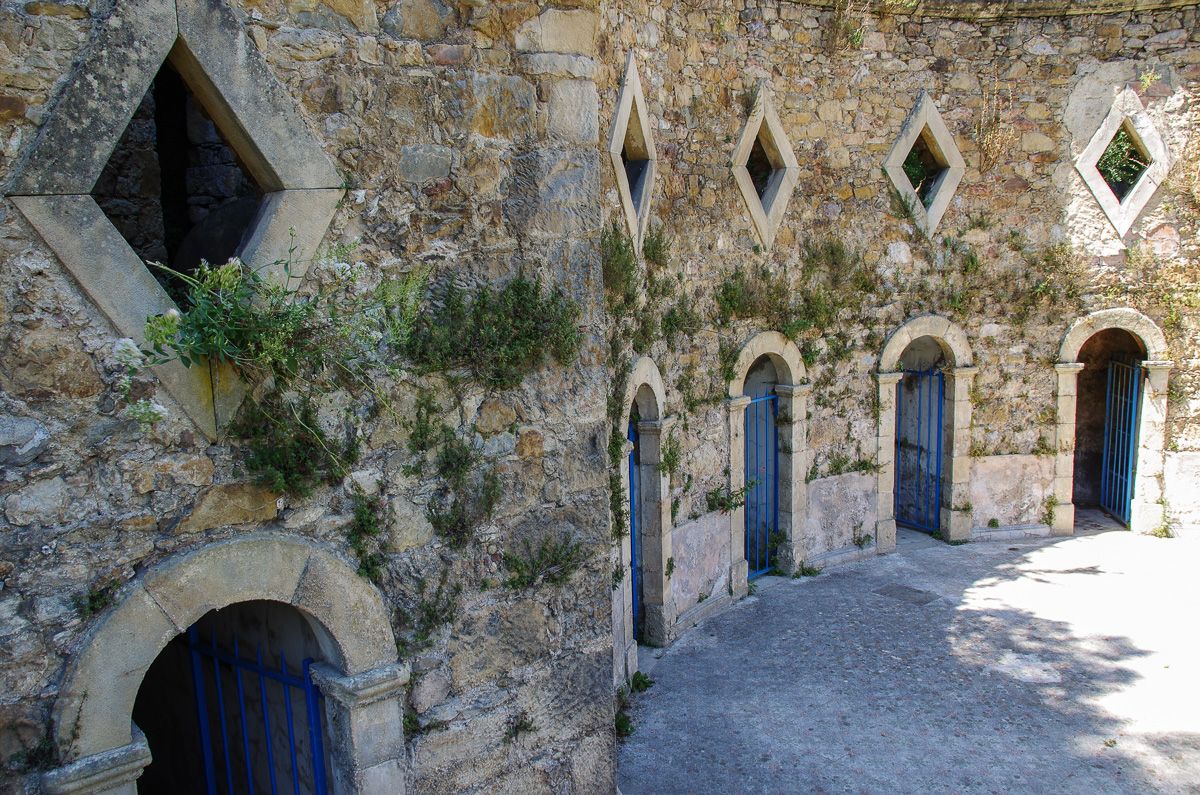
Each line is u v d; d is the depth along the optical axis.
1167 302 10.40
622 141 6.58
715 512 8.72
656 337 7.41
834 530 10.09
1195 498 10.58
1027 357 10.56
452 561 4.01
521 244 4.08
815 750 6.30
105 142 2.99
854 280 9.70
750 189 8.56
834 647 7.91
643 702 7.03
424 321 3.84
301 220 3.47
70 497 3.04
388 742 3.84
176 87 5.51
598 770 4.66
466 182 3.89
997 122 9.97
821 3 8.84
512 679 4.27
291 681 3.99
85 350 3.03
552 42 4.06
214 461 3.33
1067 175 10.26
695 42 7.81
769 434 9.66
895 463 11.55
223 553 3.33
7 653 2.95
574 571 4.46
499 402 4.12
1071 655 7.66
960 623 8.37
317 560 3.58
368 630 3.75
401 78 3.67
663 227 7.49
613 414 6.59
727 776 6.02
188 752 5.17
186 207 5.62
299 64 3.43
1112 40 9.99
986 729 6.53
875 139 9.62
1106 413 11.62
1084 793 5.75
